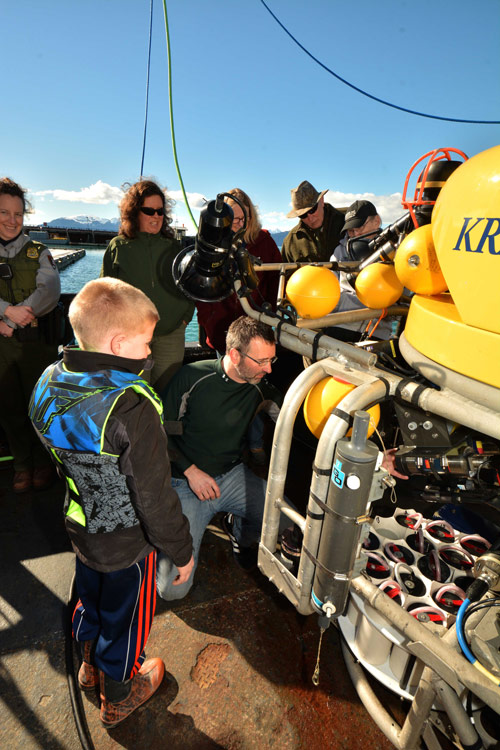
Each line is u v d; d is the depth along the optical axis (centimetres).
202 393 175
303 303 126
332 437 102
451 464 101
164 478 107
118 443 100
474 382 87
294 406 120
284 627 172
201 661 157
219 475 191
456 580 141
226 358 172
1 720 135
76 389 100
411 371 124
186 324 255
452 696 102
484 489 103
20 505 233
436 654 97
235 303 270
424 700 108
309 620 175
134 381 104
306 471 277
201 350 325
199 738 134
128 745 132
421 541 152
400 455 109
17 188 211
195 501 184
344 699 147
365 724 140
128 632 123
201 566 201
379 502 152
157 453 105
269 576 145
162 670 146
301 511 241
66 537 212
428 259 101
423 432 106
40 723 135
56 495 242
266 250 268
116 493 109
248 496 190
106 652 123
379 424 134
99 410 98
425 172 115
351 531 103
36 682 147
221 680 151
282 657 160
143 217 224
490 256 78
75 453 102
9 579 186
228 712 141
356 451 95
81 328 103
